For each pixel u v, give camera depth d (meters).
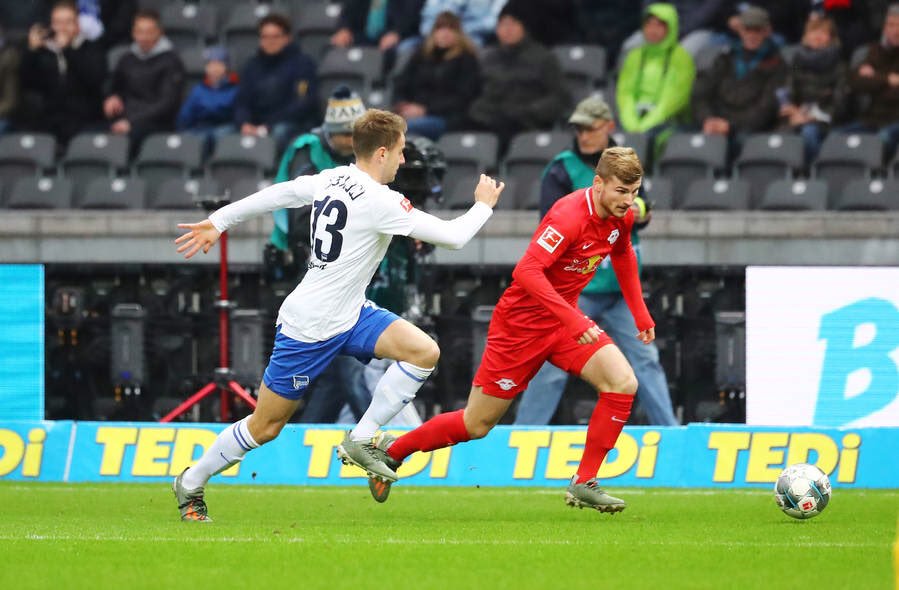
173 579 13.84
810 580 13.92
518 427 25.83
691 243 34.75
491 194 18.50
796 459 25.22
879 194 37.12
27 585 13.46
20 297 29.00
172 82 42.50
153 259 35.75
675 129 39.94
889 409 27.58
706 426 25.48
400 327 18.91
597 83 43.16
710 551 16.22
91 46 43.56
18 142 42.00
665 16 39.91
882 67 39.28
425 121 39.84
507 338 19.81
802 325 27.80
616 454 25.56
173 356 30.00
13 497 23.56
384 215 18.14
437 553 15.91
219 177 40.22
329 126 26.52
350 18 45.00
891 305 27.55
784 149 38.78
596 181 19.17
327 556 15.60
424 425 20.42
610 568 14.76
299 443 26.09
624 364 19.48
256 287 30.14
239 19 46.56
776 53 39.78
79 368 29.73
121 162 41.47
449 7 43.78
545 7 43.78
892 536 17.94
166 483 26.02
